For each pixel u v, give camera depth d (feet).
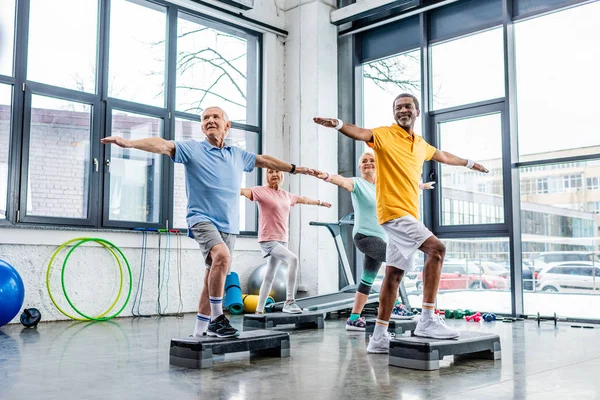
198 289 22.84
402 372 9.67
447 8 22.93
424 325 10.79
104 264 20.26
